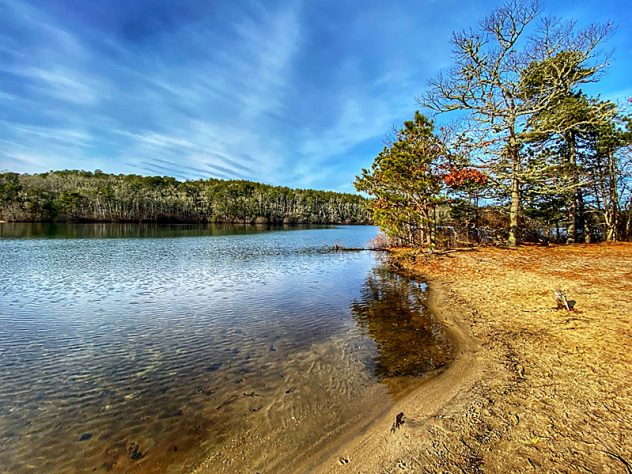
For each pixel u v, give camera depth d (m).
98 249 27.03
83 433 4.20
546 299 8.86
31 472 3.53
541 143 21.78
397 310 9.64
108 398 5.04
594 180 20.36
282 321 8.77
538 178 19.50
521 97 20.83
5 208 67.31
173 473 3.52
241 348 6.96
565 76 19.45
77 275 15.74
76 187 84.75
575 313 7.47
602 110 18.80
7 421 4.46
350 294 11.83
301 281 14.43
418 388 5.11
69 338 7.60
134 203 83.69
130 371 5.94
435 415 4.24
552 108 19.42
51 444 3.98
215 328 8.25
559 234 26.03
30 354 6.71
